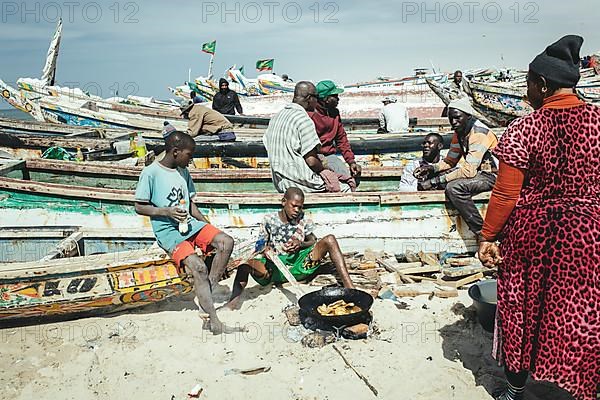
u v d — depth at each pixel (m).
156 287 4.59
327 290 4.66
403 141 10.29
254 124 13.48
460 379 3.68
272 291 5.26
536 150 2.86
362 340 4.25
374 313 4.72
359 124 14.71
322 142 7.33
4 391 3.62
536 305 2.89
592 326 2.79
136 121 12.69
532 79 2.96
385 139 10.24
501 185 2.97
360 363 3.92
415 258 5.88
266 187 7.93
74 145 9.67
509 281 3.01
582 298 2.79
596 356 2.83
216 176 7.82
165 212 4.54
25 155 9.65
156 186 4.63
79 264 4.50
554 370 2.87
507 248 3.03
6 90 14.40
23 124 11.41
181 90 27.67
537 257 2.87
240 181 7.89
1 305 4.35
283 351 4.12
